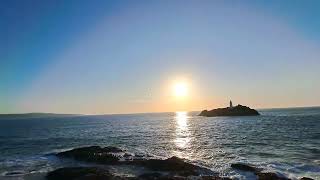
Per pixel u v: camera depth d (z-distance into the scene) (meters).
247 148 51.53
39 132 104.00
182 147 55.34
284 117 166.12
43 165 40.12
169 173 33.53
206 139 67.62
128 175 33.28
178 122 160.50
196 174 32.59
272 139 62.84
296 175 31.59
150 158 42.25
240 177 31.28
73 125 151.25
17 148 59.12
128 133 90.62
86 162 41.19
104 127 126.00
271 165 36.50
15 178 33.41
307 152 44.88
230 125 116.06
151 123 155.75
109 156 41.47
